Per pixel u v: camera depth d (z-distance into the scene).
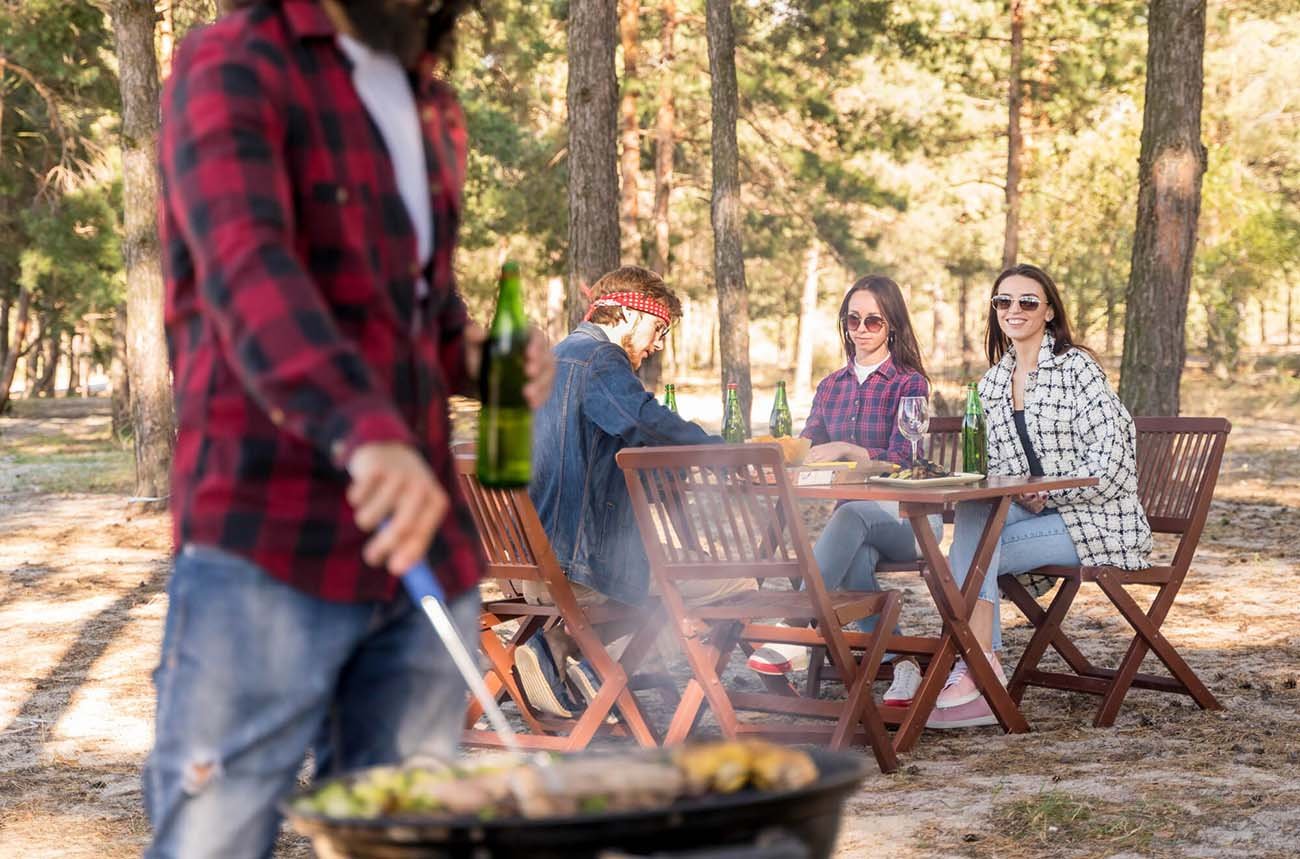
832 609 4.95
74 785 5.14
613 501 5.31
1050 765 5.03
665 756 1.69
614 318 5.47
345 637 1.85
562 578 5.07
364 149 1.85
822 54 27.81
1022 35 26.17
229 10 1.86
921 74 28.75
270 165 1.73
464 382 2.16
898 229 31.61
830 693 6.41
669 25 29.52
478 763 1.72
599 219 12.55
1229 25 27.30
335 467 1.83
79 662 7.50
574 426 5.30
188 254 1.84
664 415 5.20
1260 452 19.59
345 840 1.48
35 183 29.78
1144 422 6.16
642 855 1.43
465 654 1.81
